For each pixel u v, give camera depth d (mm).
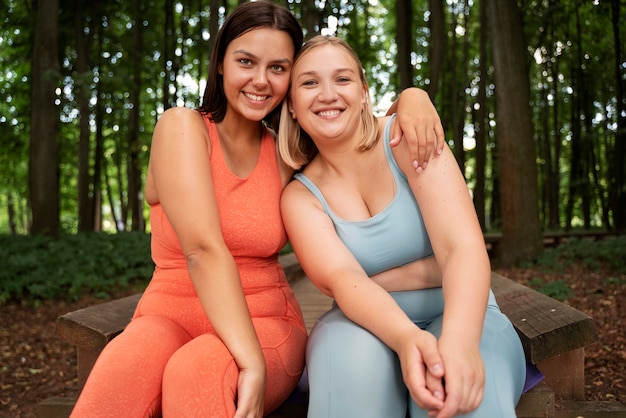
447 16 20359
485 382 1651
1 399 3811
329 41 2066
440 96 20750
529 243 9195
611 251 8758
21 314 6586
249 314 1832
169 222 2053
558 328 2254
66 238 11273
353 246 2027
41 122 11766
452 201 1874
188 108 2061
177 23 20734
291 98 2117
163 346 1793
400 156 2002
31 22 15203
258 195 2094
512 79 9289
